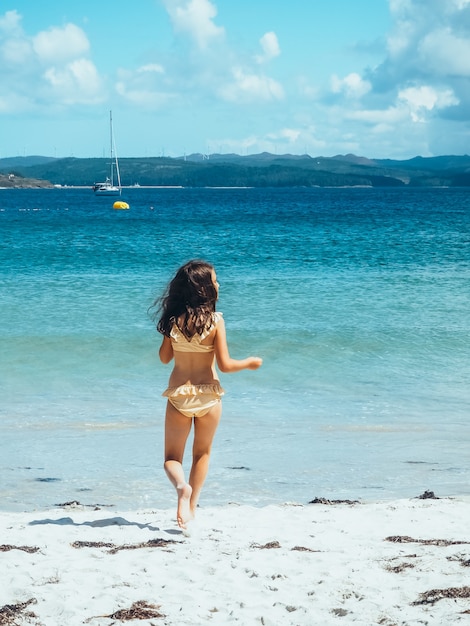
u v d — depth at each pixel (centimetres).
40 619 382
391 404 1101
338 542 540
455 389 1178
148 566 469
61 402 1105
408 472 812
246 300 1902
